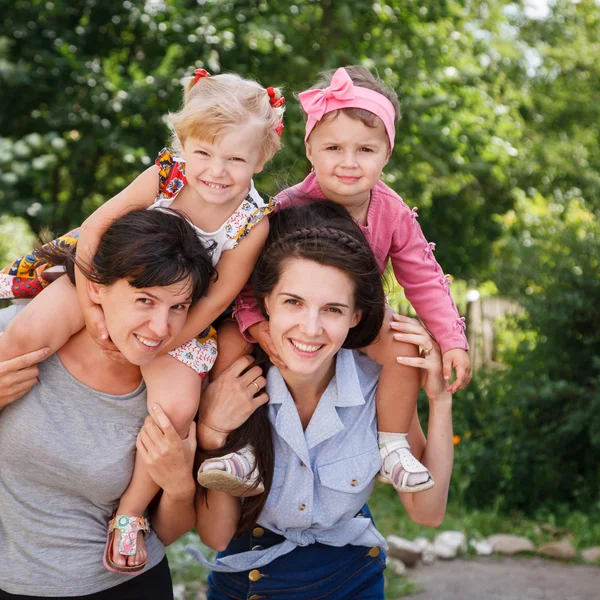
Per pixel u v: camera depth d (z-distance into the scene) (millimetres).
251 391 2564
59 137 11438
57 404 2459
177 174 2611
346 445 2658
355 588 2709
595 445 7445
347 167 2869
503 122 14531
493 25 17156
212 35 11094
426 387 2781
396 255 3131
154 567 2689
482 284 16562
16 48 11867
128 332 2377
